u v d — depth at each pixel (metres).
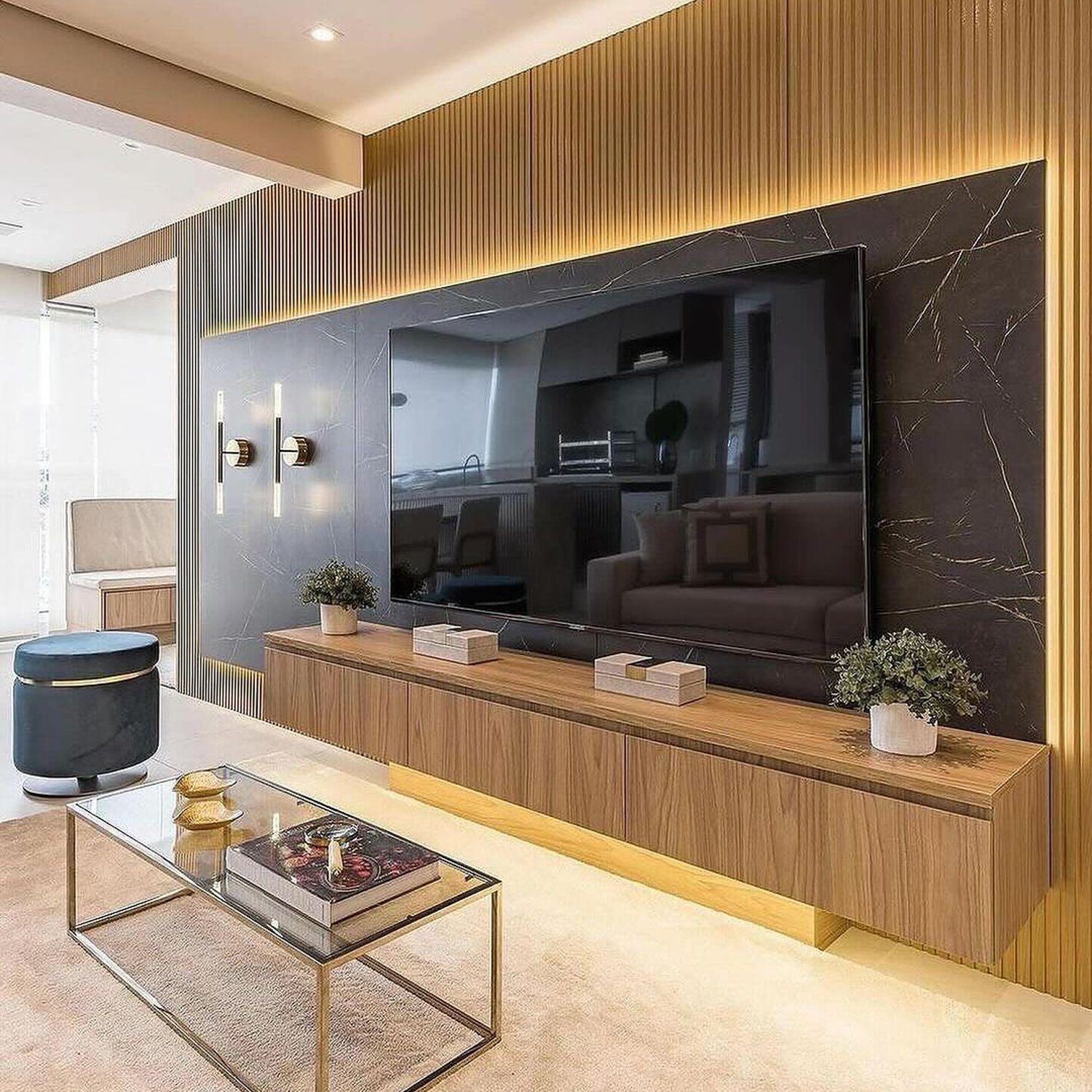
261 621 4.64
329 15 2.95
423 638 3.26
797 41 2.60
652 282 2.80
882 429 2.41
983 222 2.24
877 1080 1.84
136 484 7.07
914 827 1.93
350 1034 1.97
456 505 3.45
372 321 3.95
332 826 2.14
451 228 3.61
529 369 3.16
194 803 2.26
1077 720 2.14
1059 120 2.15
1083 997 2.15
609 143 3.07
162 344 7.18
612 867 2.81
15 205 4.92
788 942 2.41
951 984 2.23
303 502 4.35
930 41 2.36
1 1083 1.80
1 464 6.42
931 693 2.01
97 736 3.43
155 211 5.02
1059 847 2.17
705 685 2.65
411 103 3.62
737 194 2.74
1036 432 2.18
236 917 1.78
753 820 2.20
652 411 2.79
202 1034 1.97
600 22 2.97
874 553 2.43
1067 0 2.13
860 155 2.48
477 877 1.97
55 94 3.02
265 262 4.58
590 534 2.98
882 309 2.41
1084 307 2.11
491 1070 1.86
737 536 2.59
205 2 2.88
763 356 2.52
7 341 6.41
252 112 3.53
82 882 2.70
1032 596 2.20
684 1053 1.93
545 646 3.29
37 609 6.60
